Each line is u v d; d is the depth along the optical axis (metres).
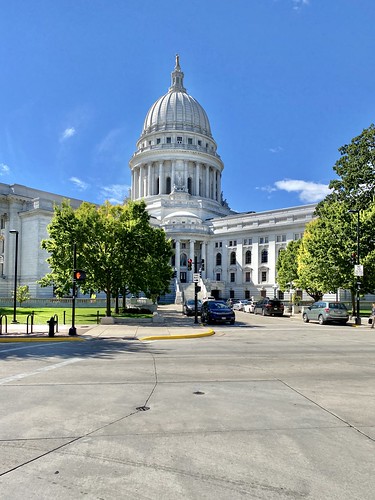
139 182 110.88
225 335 22.20
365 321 33.28
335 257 35.81
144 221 36.12
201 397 8.41
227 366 12.16
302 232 78.06
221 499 4.29
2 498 4.30
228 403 7.96
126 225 32.19
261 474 4.88
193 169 109.38
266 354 14.79
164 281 49.47
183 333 21.45
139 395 8.55
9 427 6.52
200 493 4.41
